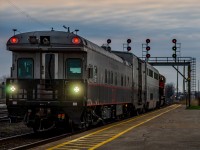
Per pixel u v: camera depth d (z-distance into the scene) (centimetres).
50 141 1641
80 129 2075
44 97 1919
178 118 3128
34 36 1936
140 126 2311
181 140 1630
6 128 2405
